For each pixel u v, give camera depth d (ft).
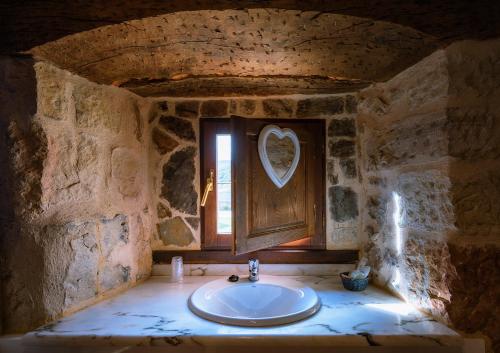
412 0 2.72
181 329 3.27
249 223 4.23
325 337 3.09
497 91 3.18
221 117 5.18
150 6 2.79
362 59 3.70
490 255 3.12
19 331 3.34
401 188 4.02
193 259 5.16
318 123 5.14
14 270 3.34
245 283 4.58
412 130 3.79
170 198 5.21
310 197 5.06
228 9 2.84
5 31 3.04
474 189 3.18
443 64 3.27
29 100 3.33
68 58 3.43
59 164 3.56
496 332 3.10
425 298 3.58
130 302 4.05
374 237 4.72
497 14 2.82
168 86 4.58
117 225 4.41
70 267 3.66
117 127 4.47
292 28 3.12
